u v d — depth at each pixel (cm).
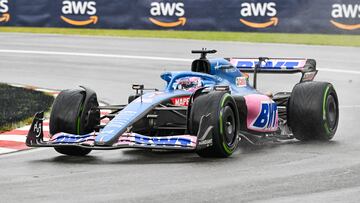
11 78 4691
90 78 4656
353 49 5744
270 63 2803
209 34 6631
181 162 2216
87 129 2358
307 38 6322
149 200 1708
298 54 5425
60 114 2328
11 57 5544
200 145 2139
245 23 6275
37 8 6662
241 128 2495
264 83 4494
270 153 2370
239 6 6275
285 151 2411
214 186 1855
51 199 1727
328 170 2070
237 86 2608
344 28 6075
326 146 2508
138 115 2202
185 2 6412
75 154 2408
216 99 2225
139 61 5288
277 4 6194
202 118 2166
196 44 6050
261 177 1969
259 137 2589
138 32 6869
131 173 2045
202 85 2452
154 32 6825
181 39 6378
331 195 1753
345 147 2488
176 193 1780
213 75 2519
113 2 6550
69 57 5528
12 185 1903
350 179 1942
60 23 6644
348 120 3180
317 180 1930
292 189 1820
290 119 2606
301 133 2612
